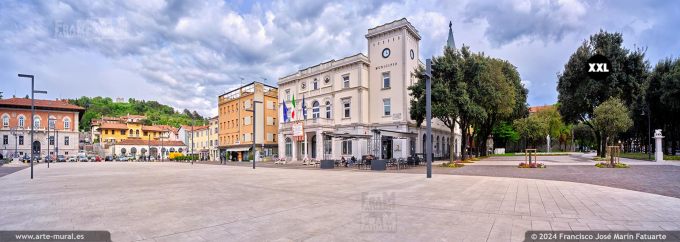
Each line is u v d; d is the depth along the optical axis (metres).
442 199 10.11
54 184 16.89
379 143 34.06
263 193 12.07
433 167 26.69
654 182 14.13
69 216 8.10
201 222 7.29
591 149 87.12
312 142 45.16
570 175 17.80
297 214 8.07
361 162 30.23
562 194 10.93
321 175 20.70
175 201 10.34
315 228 6.66
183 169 31.53
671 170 19.97
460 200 9.90
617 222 6.95
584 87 34.94
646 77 33.94
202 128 82.75
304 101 43.34
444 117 29.92
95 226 7.01
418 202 9.58
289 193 11.98
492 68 34.56
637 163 26.59
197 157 71.94
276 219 7.52
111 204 9.88
